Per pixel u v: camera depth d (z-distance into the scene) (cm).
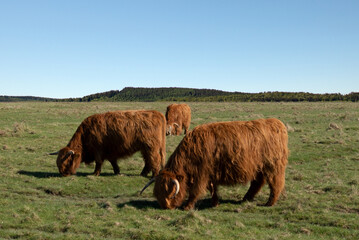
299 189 960
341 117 3094
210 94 13712
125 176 1146
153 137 1108
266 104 6075
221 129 795
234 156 774
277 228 670
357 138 1861
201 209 813
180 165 780
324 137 1939
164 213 752
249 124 815
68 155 1116
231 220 707
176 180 756
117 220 701
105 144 1134
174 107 2289
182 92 14250
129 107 5144
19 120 3009
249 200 870
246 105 5744
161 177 774
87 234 633
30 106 4941
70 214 734
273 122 831
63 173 1127
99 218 716
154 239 606
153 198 906
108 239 605
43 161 1370
